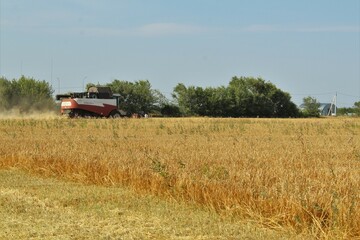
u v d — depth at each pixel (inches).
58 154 1071.6
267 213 618.5
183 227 595.2
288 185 669.3
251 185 683.4
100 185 869.8
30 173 1015.0
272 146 1350.9
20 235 558.9
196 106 5108.3
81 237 553.3
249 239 550.3
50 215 647.1
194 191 714.8
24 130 2174.0
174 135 1980.8
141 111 5142.7
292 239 549.3
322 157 1081.4
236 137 1834.4
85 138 1701.5
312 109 5329.7
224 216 634.8
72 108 3260.3
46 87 4963.1
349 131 2223.2
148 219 629.3
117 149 1181.1
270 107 5177.2
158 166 800.9
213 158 972.6
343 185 674.8
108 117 3361.2
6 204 701.9
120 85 5108.3
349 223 558.3
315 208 584.1
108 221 618.8
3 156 1139.3
